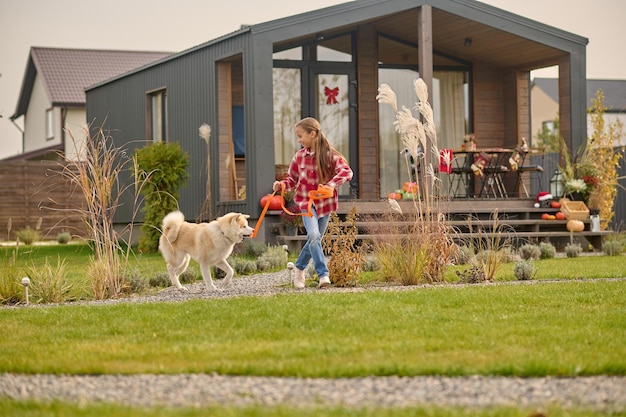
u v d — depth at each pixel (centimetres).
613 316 750
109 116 2448
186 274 1204
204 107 1886
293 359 582
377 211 1622
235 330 705
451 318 746
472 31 1892
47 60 3775
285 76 1933
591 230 1817
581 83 1895
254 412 440
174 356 602
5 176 2700
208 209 1866
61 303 992
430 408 448
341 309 794
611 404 462
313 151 993
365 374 538
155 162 1797
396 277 1071
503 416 431
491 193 2050
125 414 440
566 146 1889
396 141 2041
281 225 1634
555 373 535
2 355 624
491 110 2114
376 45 1994
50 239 2734
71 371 561
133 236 2272
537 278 1117
